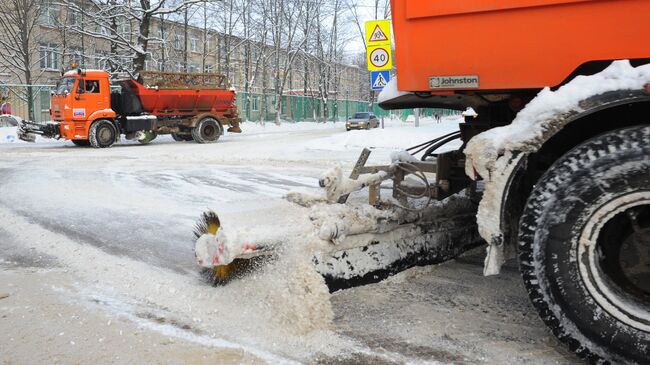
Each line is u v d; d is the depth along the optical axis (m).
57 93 17.86
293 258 2.92
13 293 3.60
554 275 2.29
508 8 2.45
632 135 2.15
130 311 3.26
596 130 2.42
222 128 20.94
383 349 2.66
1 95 25.31
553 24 2.38
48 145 19.06
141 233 5.30
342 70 53.41
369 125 31.91
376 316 3.06
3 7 26.39
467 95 2.87
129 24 26.84
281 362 2.55
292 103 42.53
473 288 3.48
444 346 2.69
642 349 2.16
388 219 3.25
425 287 3.49
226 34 36.12
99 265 4.22
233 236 2.84
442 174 3.54
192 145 18.94
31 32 28.05
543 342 2.72
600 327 2.22
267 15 37.88
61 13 28.20
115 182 8.93
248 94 37.28
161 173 10.18
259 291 3.08
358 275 3.12
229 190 8.12
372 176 3.45
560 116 2.25
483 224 2.44
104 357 2.64
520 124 2.37
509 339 2.76
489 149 2.41
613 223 2.27
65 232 5.32
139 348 2.73
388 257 3.32
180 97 19.80
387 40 12.38
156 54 31.05
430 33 2.63
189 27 35.19
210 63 41.88
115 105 19.08
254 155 14.05
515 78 2.49
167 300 3.42
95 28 28.03
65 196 7.38
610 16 2.28
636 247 2.27
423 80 2.68
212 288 3.54
